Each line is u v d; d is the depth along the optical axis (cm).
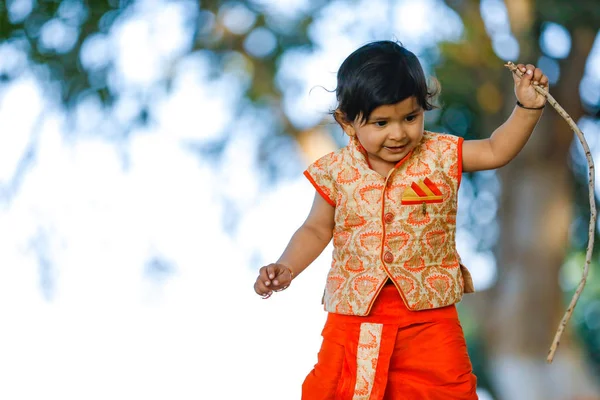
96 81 1988
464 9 1992
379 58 548
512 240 2227
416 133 556
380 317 574
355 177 582
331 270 596
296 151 2158
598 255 2545
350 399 572
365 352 572
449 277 574
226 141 2139
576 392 2145
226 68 2066
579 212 2334
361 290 573
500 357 2212
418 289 567
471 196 2298
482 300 2364
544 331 2188
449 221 579
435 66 1972
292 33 2038
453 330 576
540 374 2148
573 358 2192
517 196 2220
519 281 2205
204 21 2078
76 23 1967
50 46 1962
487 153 571
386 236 570
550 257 2188
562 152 2173
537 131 2150
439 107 586
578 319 2738
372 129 554
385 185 573
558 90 2062
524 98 554
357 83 548
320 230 605
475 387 577
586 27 1920
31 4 1934
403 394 570
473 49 1980
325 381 586
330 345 589
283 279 579
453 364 568
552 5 1888
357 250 579
